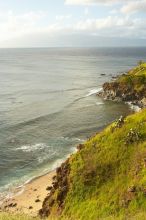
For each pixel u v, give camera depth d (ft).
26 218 71.05
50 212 147.33
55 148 252.83
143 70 488.85
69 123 322.14
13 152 242.99
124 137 159.53
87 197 140.26
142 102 402.52
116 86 444.14
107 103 419.54
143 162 138.62
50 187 186.60
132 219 87.76
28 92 505.25
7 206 168.45
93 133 291.17
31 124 314.96
